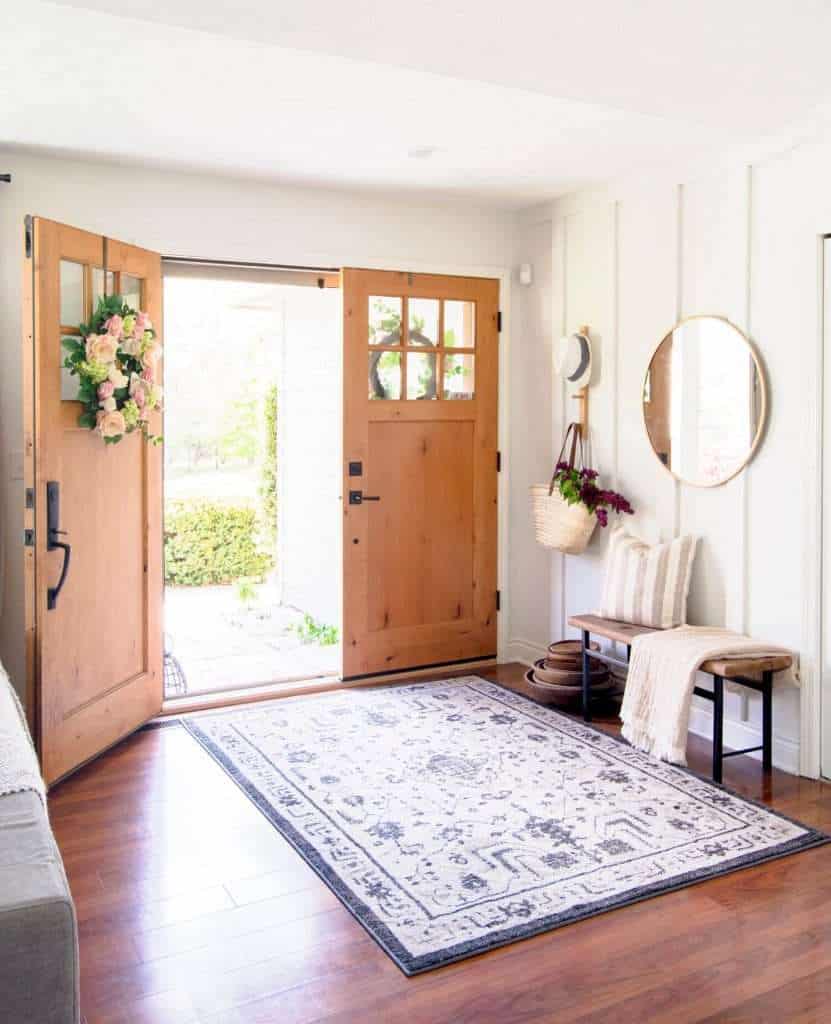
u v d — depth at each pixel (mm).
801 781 3617
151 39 2867
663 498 4328
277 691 4730
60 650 3527
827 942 2490
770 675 3641
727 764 3809
